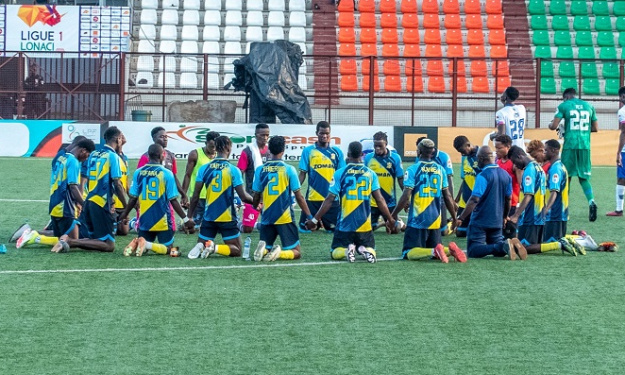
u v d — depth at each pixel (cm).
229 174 1331
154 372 823
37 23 3453
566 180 1393
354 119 3472
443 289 1139
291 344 907
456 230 1602
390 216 1338
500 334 950
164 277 1195
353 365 846
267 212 1323
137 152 2939
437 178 1327
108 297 1085
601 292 1134
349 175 1315
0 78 3133
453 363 855
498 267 1276
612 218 1833
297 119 2973
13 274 1202
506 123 1755
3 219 1711
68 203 1384
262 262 1305
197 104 3097
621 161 1845
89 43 3469
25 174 2430
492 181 1335
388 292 1121
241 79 3050
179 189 1572
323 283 1168
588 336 946
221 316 1006
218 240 1532
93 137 2942
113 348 890
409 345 909
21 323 971
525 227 1384
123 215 1374
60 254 1347
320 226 1645
